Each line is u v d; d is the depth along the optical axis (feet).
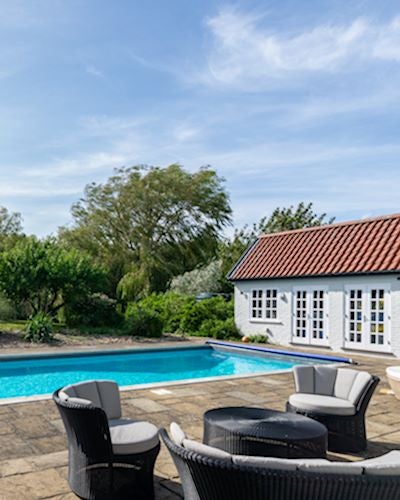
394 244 50.24
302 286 56.75
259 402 27.12
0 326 63.21
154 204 113.50
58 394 15.67
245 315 64.03
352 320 51.72
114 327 69.36
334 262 53.67
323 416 19.42
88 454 14.12
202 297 81.61
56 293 68.59
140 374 46.06
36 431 20.76
